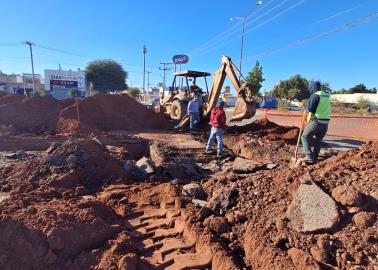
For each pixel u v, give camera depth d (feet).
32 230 13.66
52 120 48.42
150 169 26.48
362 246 12.16
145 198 19.47
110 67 251.80
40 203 17.69
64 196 20.10
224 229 14.98
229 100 125.39
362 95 166.50
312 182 14.87
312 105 24.06
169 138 43.78
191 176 27.35
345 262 11.85
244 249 13.73
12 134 42.27
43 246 13.30
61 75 201.77
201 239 14.29
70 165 23.81
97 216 16.02
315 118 24.38
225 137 42.42
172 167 27.45
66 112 50.19
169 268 13.07
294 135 43.01
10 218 14.07
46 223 14.15
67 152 24.67
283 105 151.53
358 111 121.70
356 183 14.90
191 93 56.24
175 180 24.71
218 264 12.87
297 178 16.21
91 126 48.65
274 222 14.37
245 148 35.29
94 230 14.65
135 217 17.67
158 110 66.49
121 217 17.53
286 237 13.28
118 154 32.01
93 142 26.55
